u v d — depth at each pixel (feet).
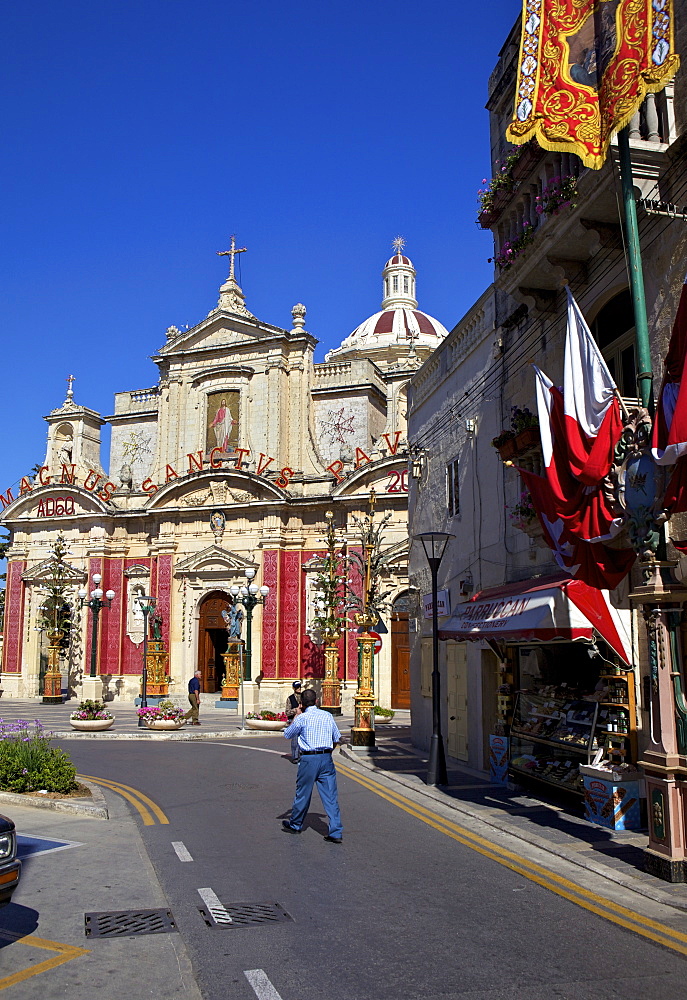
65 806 42.39
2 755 47.16
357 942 22.31
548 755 46.24
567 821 37.93
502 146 56.13
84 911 25.07
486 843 34.37
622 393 40.86
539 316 48.70
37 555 154.30
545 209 39.78
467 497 60.49
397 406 154.51
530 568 48.73
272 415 139.95
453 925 23.73
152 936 22.81
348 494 130.82
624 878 27.99
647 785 28.76
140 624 144.66
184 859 31.78
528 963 20.79
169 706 95.35
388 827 37.91
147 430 163.73
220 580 137.90
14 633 152.76
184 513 141.38
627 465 30.04
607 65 32.32
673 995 18.85
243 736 87.25
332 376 150.30
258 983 19.51
